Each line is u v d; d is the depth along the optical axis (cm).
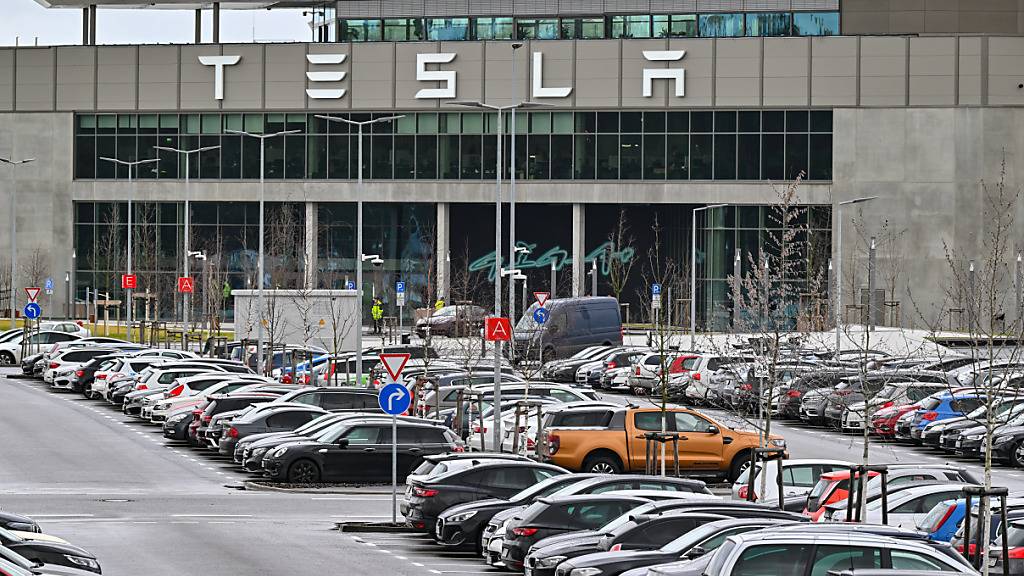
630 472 7188
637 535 4103
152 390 10131
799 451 8675
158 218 18525
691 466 7244
